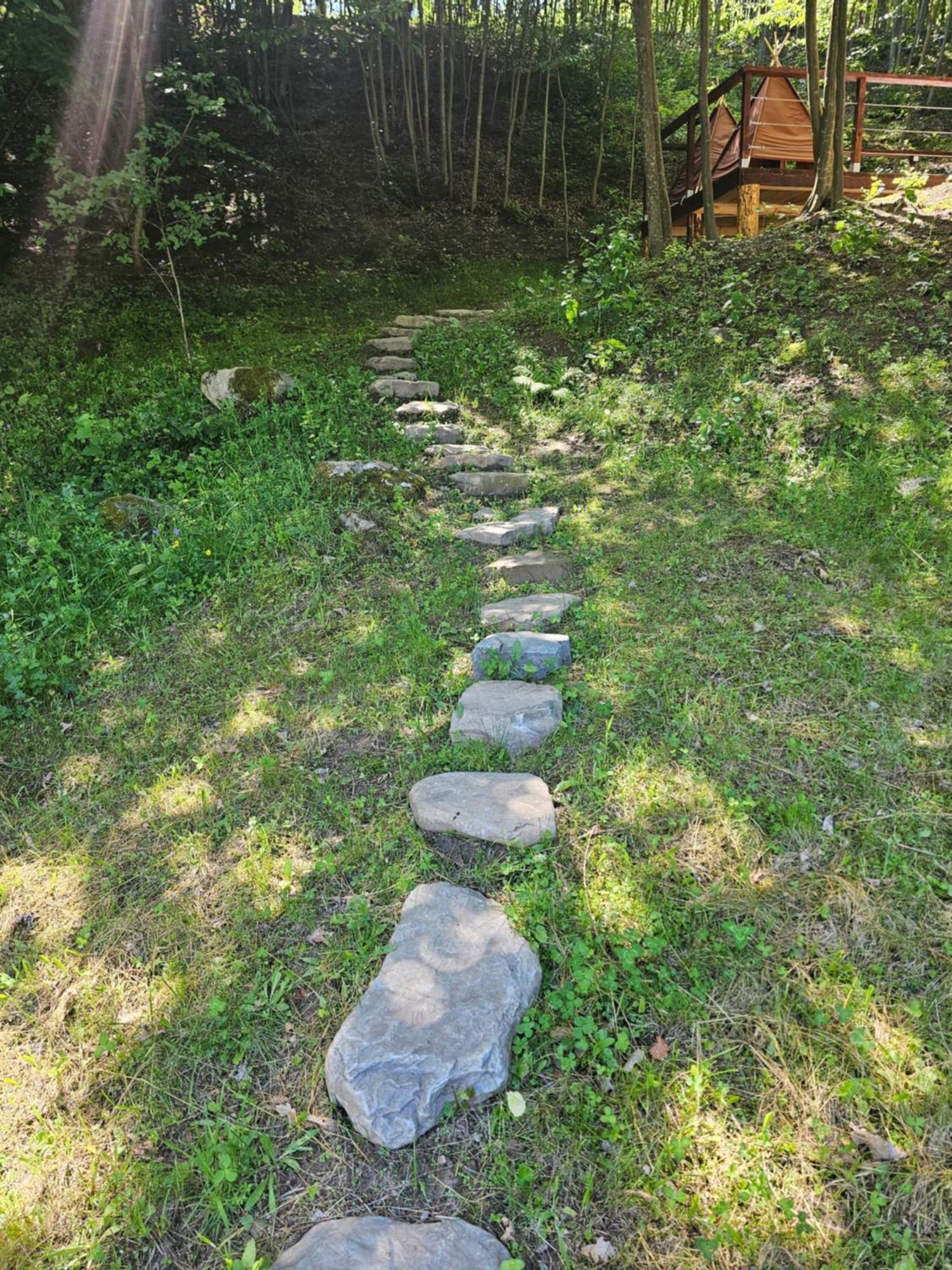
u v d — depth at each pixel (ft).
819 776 8.29
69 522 15.10
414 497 16.39
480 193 47.52
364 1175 5.47
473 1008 6.13
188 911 7.58
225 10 41.52
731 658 10.25
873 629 10.53
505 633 11.07
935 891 7.00
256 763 9.41
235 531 14.58
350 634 11.91
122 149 30.81
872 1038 5.90
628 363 21.94
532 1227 5.11
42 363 25.36
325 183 43.06
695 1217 5.05
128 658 11.85
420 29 50.42
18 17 25.26
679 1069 5.90
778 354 19.24
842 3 23.45
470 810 8.14
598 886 7.33
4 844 8.63
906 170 27.20
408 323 32.09
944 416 15.75
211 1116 5.90
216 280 34.24
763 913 6.92
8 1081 6.20
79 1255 5.18
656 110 28.14
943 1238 4.88
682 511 14.73
